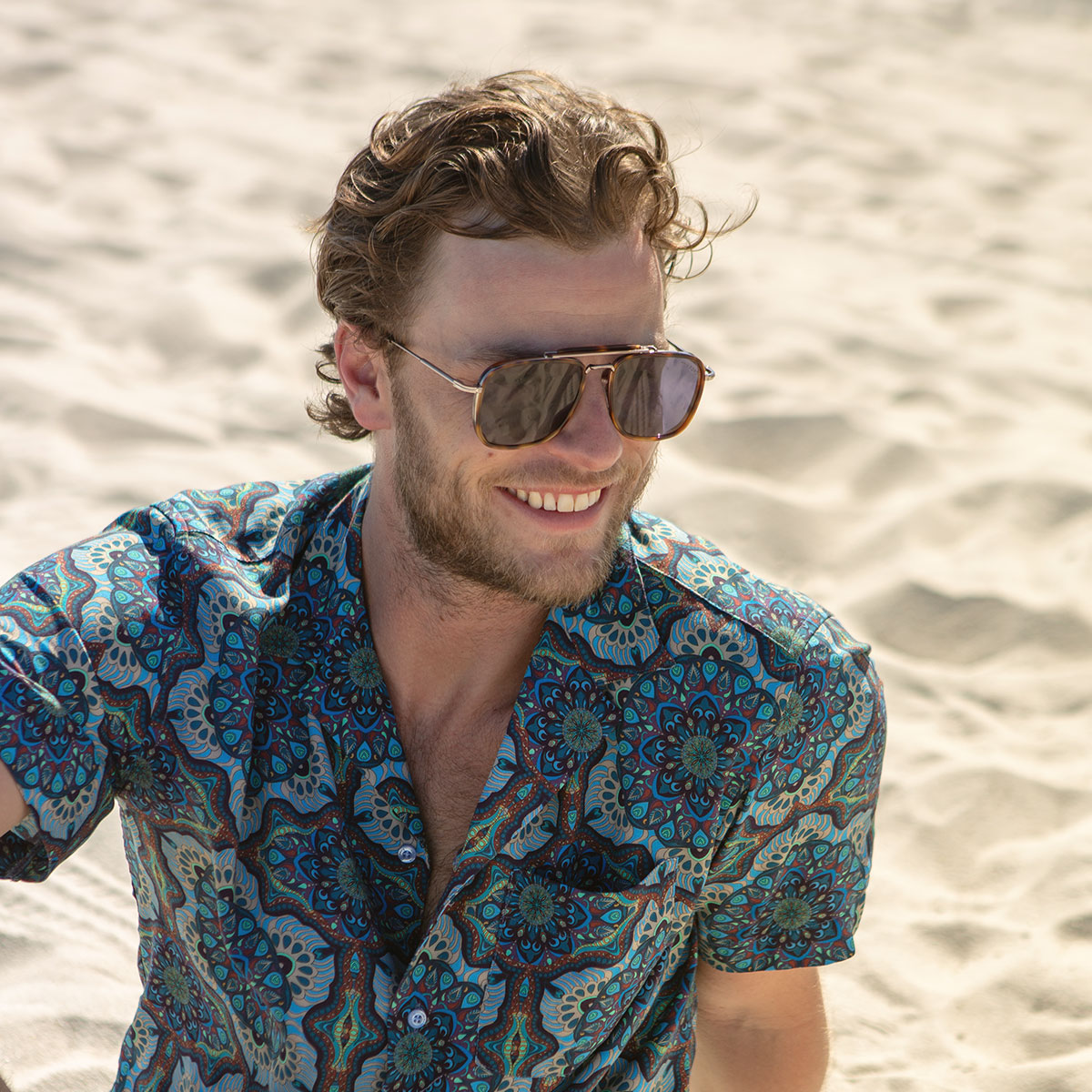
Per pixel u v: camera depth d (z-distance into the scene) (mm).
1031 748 3068
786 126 6738
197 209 5438
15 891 2490
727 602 1288
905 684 3270
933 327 5020
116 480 3771
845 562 3693
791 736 1262
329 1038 1226
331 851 1241
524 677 1283
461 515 1221
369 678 1288
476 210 1185
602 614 1284
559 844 1265
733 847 1280
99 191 5523
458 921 1238
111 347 4469
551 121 1192
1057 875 2721
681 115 6758
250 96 6617
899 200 6098
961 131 6875
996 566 3676
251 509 1355
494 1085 1241
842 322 4961
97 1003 2291
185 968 1298
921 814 2875
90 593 1229
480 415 1172
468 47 7461
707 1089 1540
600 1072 1295
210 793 1222
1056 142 6840
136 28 7285
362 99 6699
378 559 1302
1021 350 4883
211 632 1242
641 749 1270
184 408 4188
